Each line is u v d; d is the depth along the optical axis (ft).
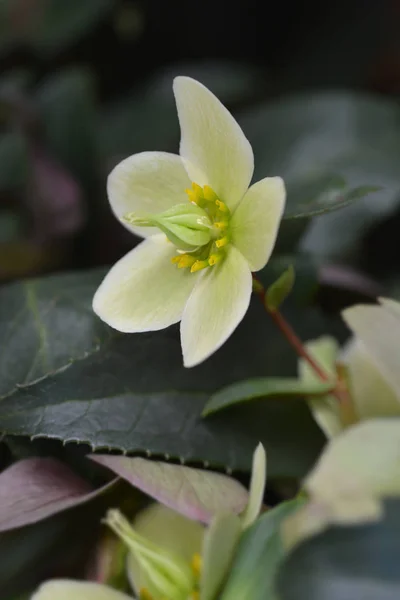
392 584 0.96
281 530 1.00
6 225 1.76
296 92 2.29
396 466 0.99
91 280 1.30
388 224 1.82
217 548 1.04
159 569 1.08
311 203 1.31
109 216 1.76
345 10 2.40
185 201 1.18
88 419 1.14
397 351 1.10
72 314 1.26
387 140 1.71
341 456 1.00
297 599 0.97
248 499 1.10
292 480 1.20
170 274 1.16
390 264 1.82
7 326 1.27
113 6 2.26
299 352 1.19
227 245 1.14
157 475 1.11
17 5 2.26
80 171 1.79
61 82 1.87
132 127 2.05
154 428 1.16
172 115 2.05
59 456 1.18
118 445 1.14
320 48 2.39
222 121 1.12
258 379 1.20
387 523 0.98
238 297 1.10
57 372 1.15
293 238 1.33
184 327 1.13
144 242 1.18
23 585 1.19
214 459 1.16
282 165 1.72
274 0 2.44
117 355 1.18
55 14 2.26
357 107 1.77
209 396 1.20
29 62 2.35
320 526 0.98
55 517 1.16
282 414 1.20
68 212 1.70
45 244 1.65
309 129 1.76
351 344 1.25
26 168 1.76
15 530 1.16
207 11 2.48
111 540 1.16
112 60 2.50
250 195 1.12
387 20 2.34
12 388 1.22
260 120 1.82
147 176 1.18
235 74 2.21
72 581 1.10
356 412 1.19
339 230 1.61
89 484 1.17
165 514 1.14
